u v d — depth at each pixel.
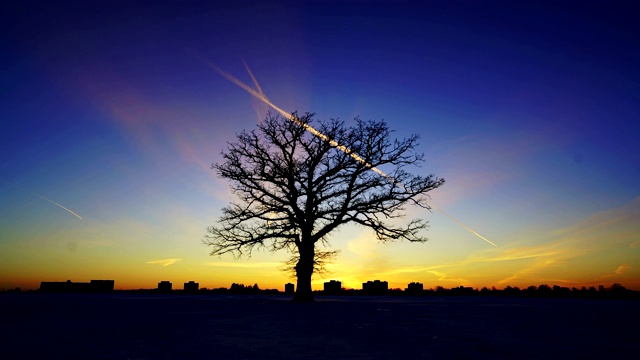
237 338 10.91
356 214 28.66
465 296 42.72
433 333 11.98
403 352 9.07
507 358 8.49
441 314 18.19
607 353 9.00
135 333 11.37
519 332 12.26
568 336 11.46
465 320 15.62
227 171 29.14
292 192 28.80
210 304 23.41
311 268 28.14
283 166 29.42
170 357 8.30
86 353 8.53
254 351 9.05
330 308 21.38
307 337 11.17
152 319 14.93
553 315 17.86
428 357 8.55
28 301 23.70
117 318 15.07
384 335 11.56
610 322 15.06
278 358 8.34
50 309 18.48
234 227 28.73
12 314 16.34
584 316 17.34
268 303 25.12
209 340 10.49
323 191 29.03
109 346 9.34
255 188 28.89
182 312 18.14
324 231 28.39
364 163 28.73
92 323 13.48
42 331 11.59
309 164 28.94
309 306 22.75
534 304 26.50
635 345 9.99
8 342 9.79
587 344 10.13
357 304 24.86
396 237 28.62
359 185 28.94
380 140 29.36
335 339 10.85
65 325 12.92
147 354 8.54
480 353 8.98
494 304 26.16
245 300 28.20
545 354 8.87
